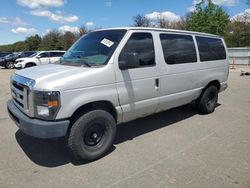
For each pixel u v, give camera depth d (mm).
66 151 4457
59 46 64875
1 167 3912
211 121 6133
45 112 3543
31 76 3836
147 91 4656
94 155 4047
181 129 5559
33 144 4742
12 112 4148
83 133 3865
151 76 4680
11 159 4168
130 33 4398
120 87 4215
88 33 5145
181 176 3650
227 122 6074
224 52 6855
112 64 4090
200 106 6504
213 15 32094
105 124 4113
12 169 3857
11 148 4570
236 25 45812
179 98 5438
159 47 4848
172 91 5215
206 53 6152
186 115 6578
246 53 28500
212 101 6738
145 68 4555
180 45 5371
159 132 5371
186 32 5621
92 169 3857
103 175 3693
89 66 4074
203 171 3783
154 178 3604
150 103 4770
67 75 3727
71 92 3646
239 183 3482
